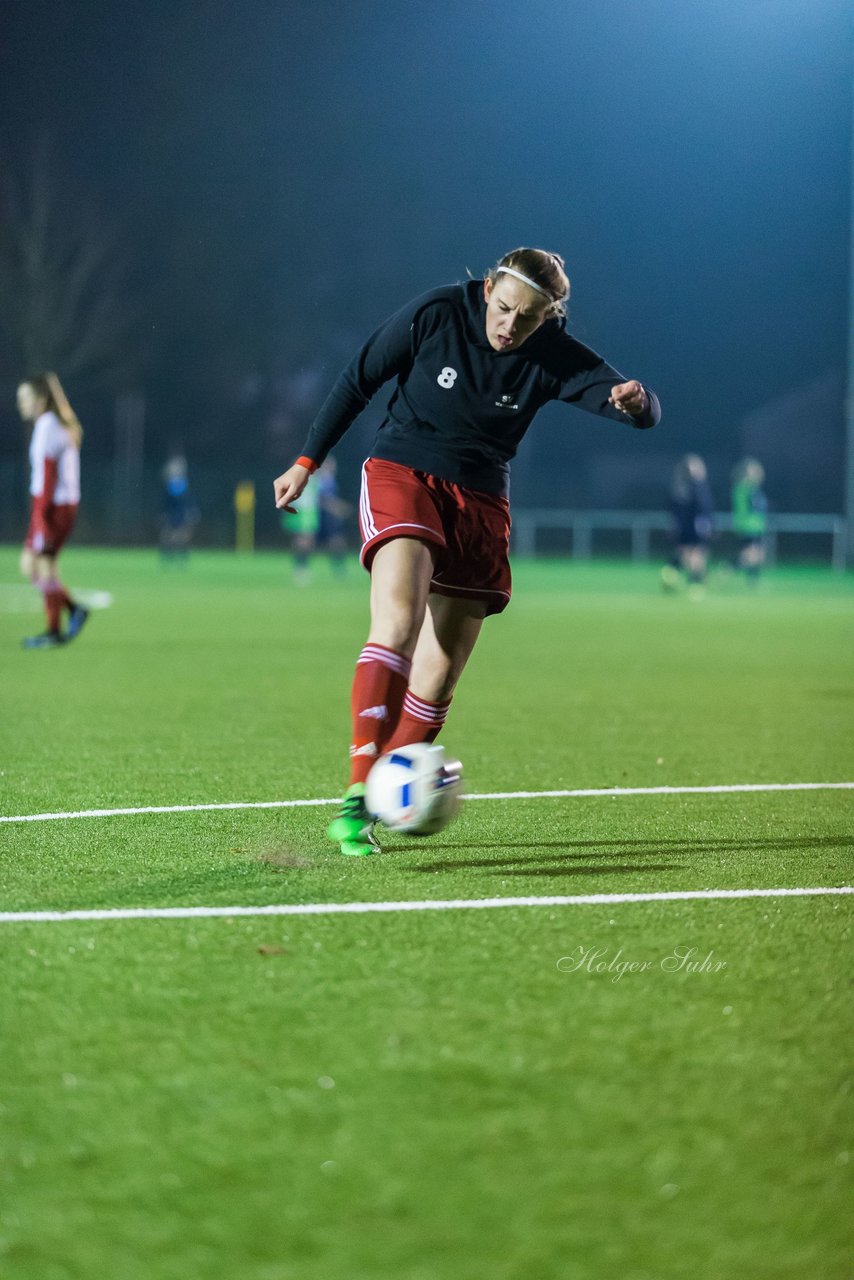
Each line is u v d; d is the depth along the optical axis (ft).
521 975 31.40
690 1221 20.66
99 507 395.34
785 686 96.58
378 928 34.91
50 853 42.91
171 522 288.71
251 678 96.78
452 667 45.47
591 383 43.06
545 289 41.06
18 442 420.36
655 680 100.17
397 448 43.68
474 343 42.70
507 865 42.06
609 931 35.01
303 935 34.22
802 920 36.29
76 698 84.33
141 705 81.56
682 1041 27.45
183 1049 26.81
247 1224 20.53
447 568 43.83
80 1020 28.32
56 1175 21.94
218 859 42.24
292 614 161.38
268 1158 22.43
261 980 30.83
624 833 47.26
